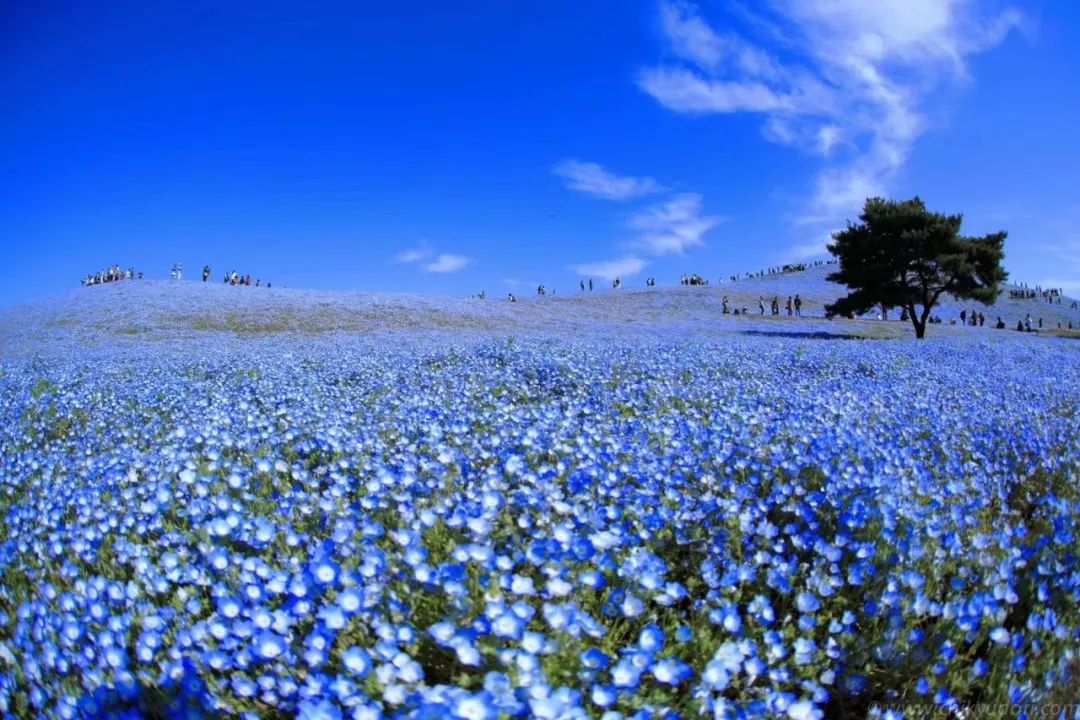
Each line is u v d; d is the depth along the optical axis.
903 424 7.65
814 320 52.16
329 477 5.75
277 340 28.80
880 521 4.41
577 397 10.09
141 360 19.00
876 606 3.58
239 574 3.70
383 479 5.00
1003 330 53.00
